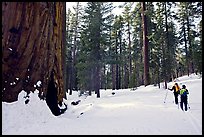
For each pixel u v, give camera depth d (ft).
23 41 32.35
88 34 104.22
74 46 149.28
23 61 32.30
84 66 104.06
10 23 31.53
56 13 38.73
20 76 31.99
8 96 30.53
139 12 106.93
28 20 32.83
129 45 168.35
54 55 37.63
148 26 106.93
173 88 56.08
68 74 152.15
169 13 102.68
